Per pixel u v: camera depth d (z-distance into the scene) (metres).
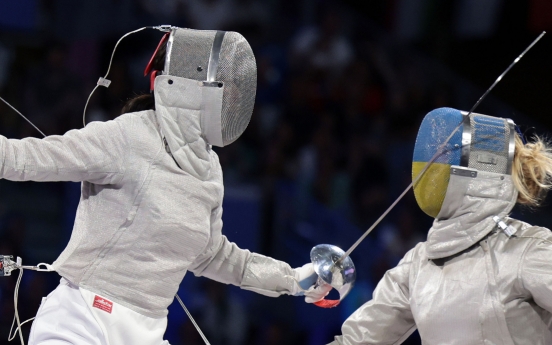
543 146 8.18
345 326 8.96
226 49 7.93
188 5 23.62
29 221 20.19
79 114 21.55
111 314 7.48
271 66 24.05
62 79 21.83
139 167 7.53
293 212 21.05
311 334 19.25
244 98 8.07
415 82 24.08
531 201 7.99
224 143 8.16
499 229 7.79
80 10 22.77
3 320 17.30
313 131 23.03
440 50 24.97
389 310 8.69
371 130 23.06
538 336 7.58
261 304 19.53
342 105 23.53
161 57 8.19
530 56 24.12
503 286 7.49
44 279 18.14
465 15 24.95
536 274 7.32
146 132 7.67
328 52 24.19
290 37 24.75
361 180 21.86
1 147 7.01
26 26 22.59
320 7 25.09
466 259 7.85
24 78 21.72
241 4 24.30
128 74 22.31
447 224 7.96
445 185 7.91
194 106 7.80
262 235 20.72
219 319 18.91
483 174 7.84
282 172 22.14
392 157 22.56
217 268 9.11
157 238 7.56
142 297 7.60
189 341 18.56
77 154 7.30
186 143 7.82
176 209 7.61
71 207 20.64
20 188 20.52
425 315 7.89
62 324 7.52
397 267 8.82
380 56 24.39
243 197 21.11
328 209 21.42
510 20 24.44
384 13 25.66
